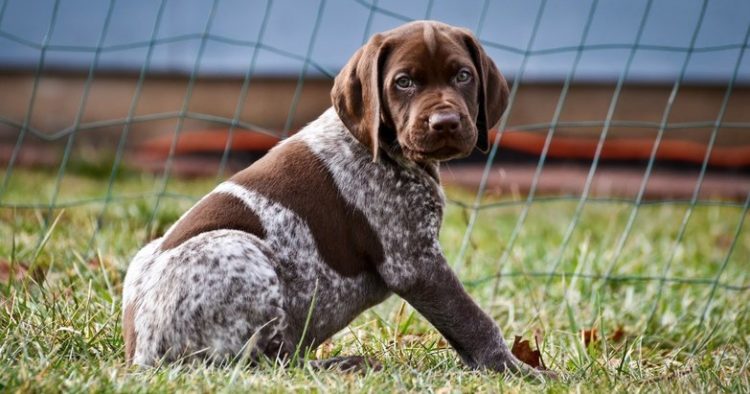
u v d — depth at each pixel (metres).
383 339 6.96
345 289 6.17
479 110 6.32
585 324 7.86
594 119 16.59
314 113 17.41
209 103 17.92
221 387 5.24
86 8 18.38
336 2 17.38
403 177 6.18
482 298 8.48
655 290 8.77
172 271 5.77
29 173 15.35
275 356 5.78
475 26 16.89
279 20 17.53
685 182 15.38
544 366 6.34
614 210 12.82
